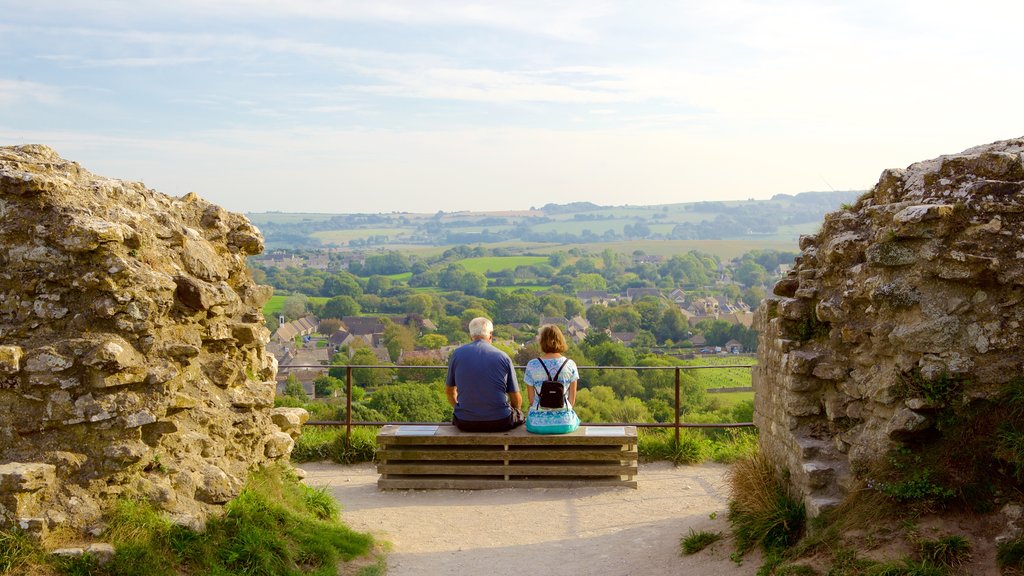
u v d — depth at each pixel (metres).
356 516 7.60
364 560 6.15
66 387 4.94
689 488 8.58
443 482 8.62
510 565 6.27
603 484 8.62
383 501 8.23
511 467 8.60
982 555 4.39
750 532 5.81
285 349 59.25
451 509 7.89
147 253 5.57
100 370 4.98
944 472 4.86
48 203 5.20
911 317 5.29
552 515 7.67
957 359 5.10
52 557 4.57
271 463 6.59
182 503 5.33
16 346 5.00
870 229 5.99
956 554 4.39
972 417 4.98
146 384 5.21
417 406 17.88
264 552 5.35
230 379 6.28
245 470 6.22
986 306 5.14
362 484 8.97
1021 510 4.50
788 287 6.82
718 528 6.66
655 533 6.95
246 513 5.62
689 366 9.76
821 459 5.83
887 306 5.35
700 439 10.38
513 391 8.85
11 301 5.16
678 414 9.88
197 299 5.75
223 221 6.81
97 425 5.02
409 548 6.70
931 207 5.20
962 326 5.14
